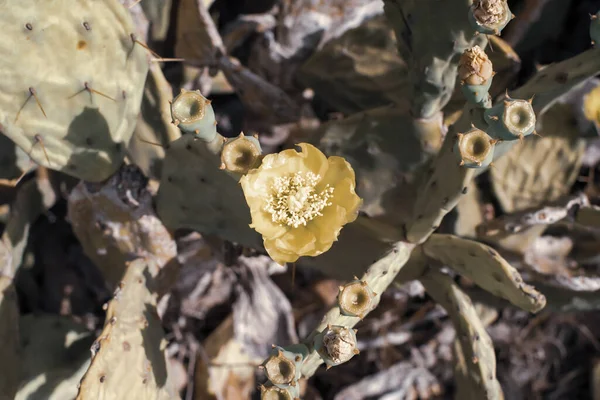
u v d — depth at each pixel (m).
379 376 1.02
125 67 0.76
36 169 0.91
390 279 0.76
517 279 0.73
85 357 0.87
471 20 0.67
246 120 1.00
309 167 0.69
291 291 1.04
